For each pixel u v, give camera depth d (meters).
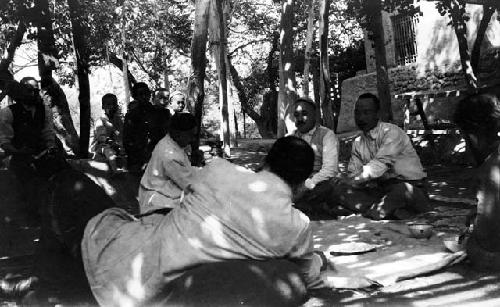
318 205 6.52
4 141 6.20
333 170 6.36
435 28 15.12
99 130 8.43
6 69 10.12
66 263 3.30
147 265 3.04
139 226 3.25
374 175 6.18
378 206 6.04
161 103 8.07
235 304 2.80
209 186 3.09
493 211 3.74
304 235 3.12
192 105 8.79
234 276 2.84
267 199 3.00
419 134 13.08
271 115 26.75
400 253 4.53
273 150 3.17
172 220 3.11
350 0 11.62
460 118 3.94
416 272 3.86
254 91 29.41
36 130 6.44
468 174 9.91
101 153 8.27
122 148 8.38
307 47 14.95
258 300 2.82
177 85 27.89
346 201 6.31
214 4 14.18
